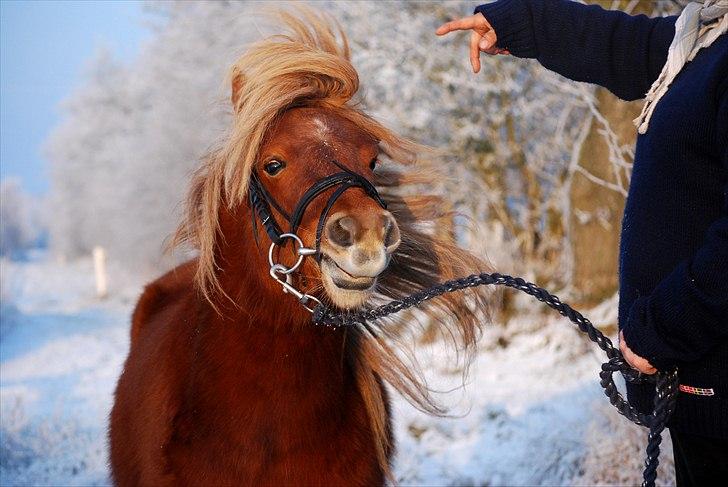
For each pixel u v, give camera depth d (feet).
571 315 6.96
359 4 28.02
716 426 6.42
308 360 7.77
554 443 16.19
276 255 7.56
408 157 9.06
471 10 27.96
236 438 7.72
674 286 5.90
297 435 7.75
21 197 146.20
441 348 23.25
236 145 7.63
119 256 69.62
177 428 7.89
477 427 18.28
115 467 9.37
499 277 7.31
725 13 6.46
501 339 24.81
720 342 6.28
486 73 28.48
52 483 17.40
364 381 8.65
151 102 53.47
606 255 26.48
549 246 31.37
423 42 28.50
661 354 6.06
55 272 92.07
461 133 29.66
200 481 7.81
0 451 18.79
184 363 8.17
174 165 46.93
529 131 31.68
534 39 8.27
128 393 9.27
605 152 25.61
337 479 7.94
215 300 8.05
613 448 14.61
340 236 6.67
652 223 6.62
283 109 7.88
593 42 8.00
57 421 21.43
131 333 11.60
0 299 46.85
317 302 7.44
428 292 7.57
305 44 8.49
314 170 7.27
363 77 28.32
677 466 7.05
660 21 7.88
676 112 6.44
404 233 8.81
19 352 37.65
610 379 6.84
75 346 38.70
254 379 7.71
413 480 16.03
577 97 25.03
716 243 5.68
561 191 30.71
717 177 6.31
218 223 8.23
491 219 33.32
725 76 6.15
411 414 19.13
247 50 8.47
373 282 6.91
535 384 20.80
